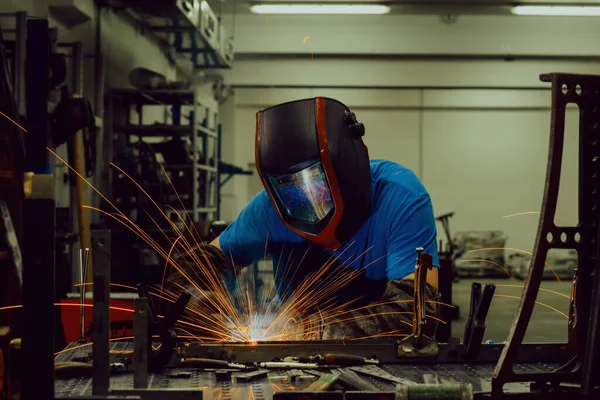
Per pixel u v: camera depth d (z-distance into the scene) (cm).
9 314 238
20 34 389
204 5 779
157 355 141
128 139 698
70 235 443
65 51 593
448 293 540
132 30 743
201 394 120
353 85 1248
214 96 1173
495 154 1316
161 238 544
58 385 135
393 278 193
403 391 116
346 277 219
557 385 128
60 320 332
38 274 106
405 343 156
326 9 1108
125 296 353
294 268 226
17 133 267
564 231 129
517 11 1131
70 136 430
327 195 197
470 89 1289
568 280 1159
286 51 1194
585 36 1208
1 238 245
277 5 1099
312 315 197
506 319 743
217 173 888
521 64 1252
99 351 121
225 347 155
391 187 215
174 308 141
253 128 1273
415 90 1288
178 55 925
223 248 227
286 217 204
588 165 129
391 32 1202
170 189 645
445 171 1317
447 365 155
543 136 1309
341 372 142
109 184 641
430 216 209
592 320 127
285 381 139
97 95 587
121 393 119
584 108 128
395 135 1301
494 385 125
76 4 575
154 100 687
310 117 191
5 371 182
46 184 106
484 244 1270
